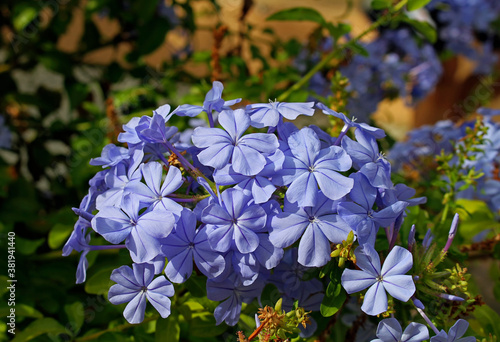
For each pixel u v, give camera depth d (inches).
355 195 10.7
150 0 17.9
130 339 13.3
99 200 11.5
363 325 13.1
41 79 26.3
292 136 11.1
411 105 24.3
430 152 16.6
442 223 13.9
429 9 26.3
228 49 20.3
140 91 17.8
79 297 15.2
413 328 10.6
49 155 20.4
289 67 18.8
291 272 12.0
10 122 20.1
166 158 12.3
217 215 10.5
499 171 15.2
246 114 11.1
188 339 14.0
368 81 20.7
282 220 10.6
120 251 11.9
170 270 10.6
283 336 10.5
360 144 11.3
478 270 21.3
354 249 10.6
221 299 11.3
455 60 36.4
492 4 29.1
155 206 10.8
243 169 10.6
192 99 16.0
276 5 47.1
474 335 11.6
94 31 19.9
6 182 17.2
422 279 11.0
